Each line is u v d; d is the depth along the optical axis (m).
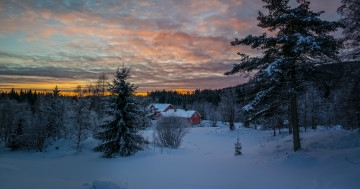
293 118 12.43
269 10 12.02
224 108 42.53
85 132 33.25
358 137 10.91
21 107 58.38
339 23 10.04
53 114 36.38
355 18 9.94
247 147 23.56
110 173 10.87
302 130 29.02
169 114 28.95
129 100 16.73
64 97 39.47
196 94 138.75
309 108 29.34
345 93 11.66
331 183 6.97
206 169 11.44
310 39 8.95
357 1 9.77
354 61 10.45
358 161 7.96
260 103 12.22
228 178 9.33
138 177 9.95
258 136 30.09
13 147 33.75
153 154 16.14
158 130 25.59
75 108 37.47
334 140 11.98
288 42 10.84
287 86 11.55
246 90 13.41
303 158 10.29
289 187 7.34
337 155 9.48
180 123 26.97
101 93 54.41
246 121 13.62
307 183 7.47
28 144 31.80
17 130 35.31
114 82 16.78
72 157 20.59
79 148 26.72
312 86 11.88
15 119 38.22
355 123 14.89
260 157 13.72
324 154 10.26
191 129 44.56
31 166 12.84
